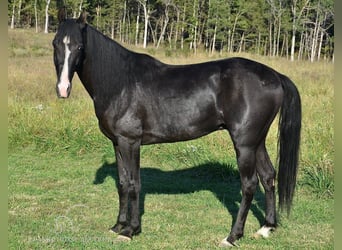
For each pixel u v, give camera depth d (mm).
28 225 4492
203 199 5422
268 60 27500
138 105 4051
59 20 3982
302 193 5551
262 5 49438
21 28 46531
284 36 49500
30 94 11070
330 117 8578
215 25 49781
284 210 4805
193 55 30922
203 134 4168
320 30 47594
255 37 52062
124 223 4379
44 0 47281
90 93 4164
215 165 6473
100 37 4035
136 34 50125
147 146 7434
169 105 4055
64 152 7617
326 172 5695
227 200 5391
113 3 51312
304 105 9789
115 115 4062
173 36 54375
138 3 50688
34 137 7945
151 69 4152
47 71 15719
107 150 7512
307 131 7566
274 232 4312
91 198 5445
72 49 3721
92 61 4012
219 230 4438
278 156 4293
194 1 49938
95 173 6551
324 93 11805
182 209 5055
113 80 4023
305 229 4441
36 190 5703
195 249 3982
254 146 3982
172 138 4152
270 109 3961
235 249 3967
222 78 3988
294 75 16172
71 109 9250
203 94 4016
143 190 5770
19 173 6461
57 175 6418
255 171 4023
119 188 4332
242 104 3893
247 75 3936
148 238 4219
